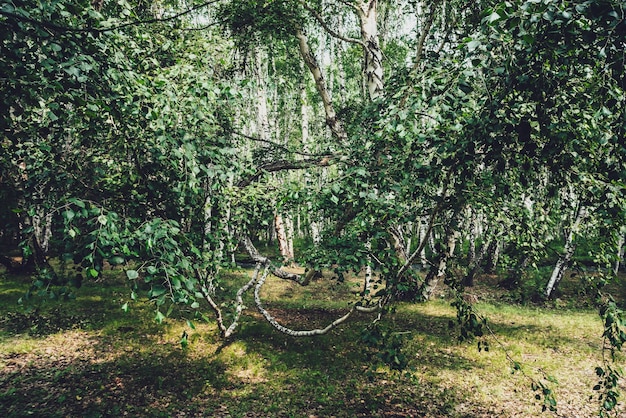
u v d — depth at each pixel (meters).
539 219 5.70
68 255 2.74
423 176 3.89
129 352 7.30
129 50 4.34
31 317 8.75
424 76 3.66
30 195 3.63
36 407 5.23
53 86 2.74
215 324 9.06
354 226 5.20
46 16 2.66
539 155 2.93
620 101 2.29
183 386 6.18
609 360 7.84
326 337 8.60
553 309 12.35
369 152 4.82
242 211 5.94
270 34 8.70
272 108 21.55
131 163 4.94
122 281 12.92
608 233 3.65
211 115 4.45
